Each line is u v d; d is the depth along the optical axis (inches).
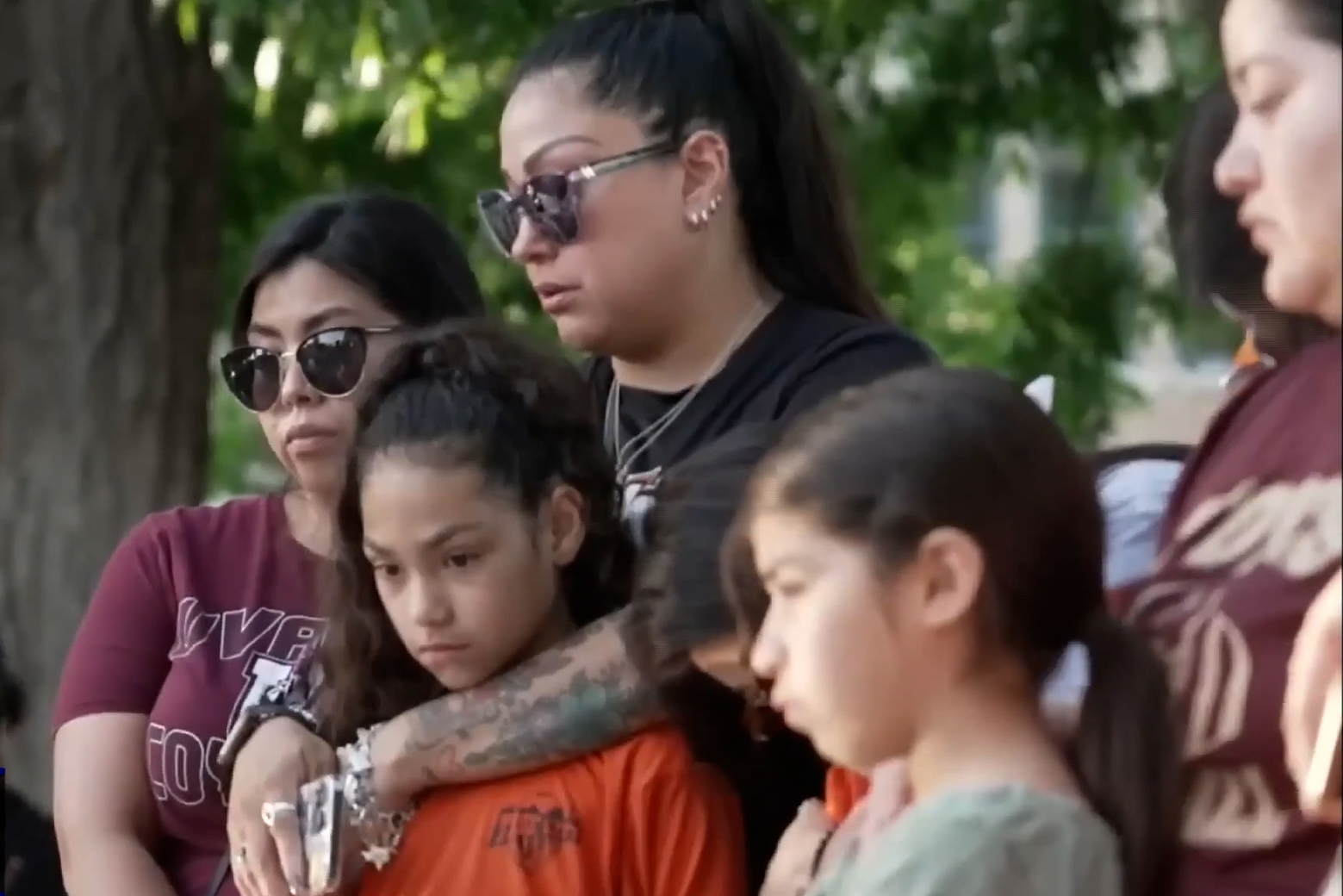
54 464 257.8
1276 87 83.2
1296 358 88.2
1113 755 87.1
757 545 93.3
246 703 130.7
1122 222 406.6
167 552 139.7
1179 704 86.8
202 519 140.9
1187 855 86.2
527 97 138.5
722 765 113.0
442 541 113.8
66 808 134.0
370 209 142.5
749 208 140.2
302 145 341.7
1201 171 104.5
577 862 110.7
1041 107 353.7
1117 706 87.8
